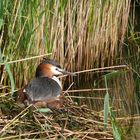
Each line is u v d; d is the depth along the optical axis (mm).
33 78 13461
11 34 13273
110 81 15852
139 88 15203
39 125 11516
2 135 11086
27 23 13406
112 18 16484
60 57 14773
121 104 14258
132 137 12117
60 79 14773
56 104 12172
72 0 14898
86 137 11484
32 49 13789
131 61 17141
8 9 13203
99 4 15695
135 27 19219
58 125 11695
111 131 11867
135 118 13227
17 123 11523
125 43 18141
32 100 12008
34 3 13398
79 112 12469
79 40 15391
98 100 14305
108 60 16531
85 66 15820
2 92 13211
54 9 14195
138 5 19344
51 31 14234
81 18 15289
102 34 16141
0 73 13602
